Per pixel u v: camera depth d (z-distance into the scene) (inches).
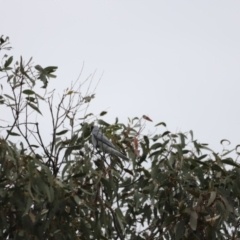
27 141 1058.7
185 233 1101.1
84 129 1149.7
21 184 1005.8
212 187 1085.8
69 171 1085.8
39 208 1042.1
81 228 1050.7
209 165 1173.7
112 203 1125.7
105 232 1139.3
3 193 999.0
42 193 1015.6
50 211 1012.5
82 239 1077.1
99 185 1090.7
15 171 1020.5
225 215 1068.5
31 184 982.4
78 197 1025.5
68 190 1039.0
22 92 1080.8
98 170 1141.1
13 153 1019.3
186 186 1163.3
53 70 1119.0
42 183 990.4
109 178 1128.2
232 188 1149.7
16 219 1027.9
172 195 1168.8
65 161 1089.4
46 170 991.0
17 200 1002.7
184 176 1159.0
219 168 1160.8
